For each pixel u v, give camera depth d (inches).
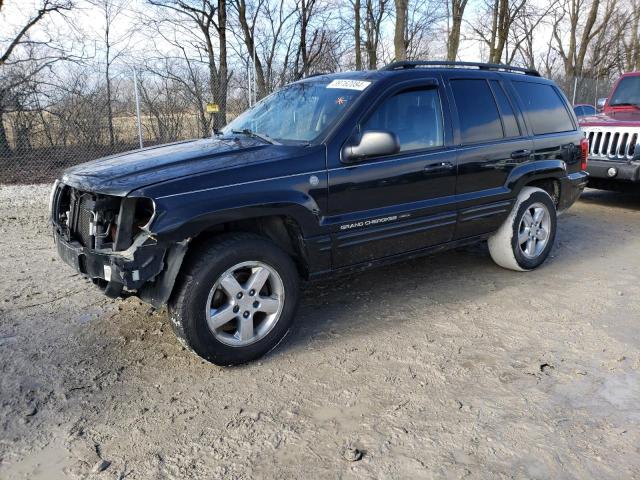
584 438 100.7
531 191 188.1
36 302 165.3
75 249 121.4
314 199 132.0
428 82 159.8
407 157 150.1
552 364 128.6
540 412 109.0
